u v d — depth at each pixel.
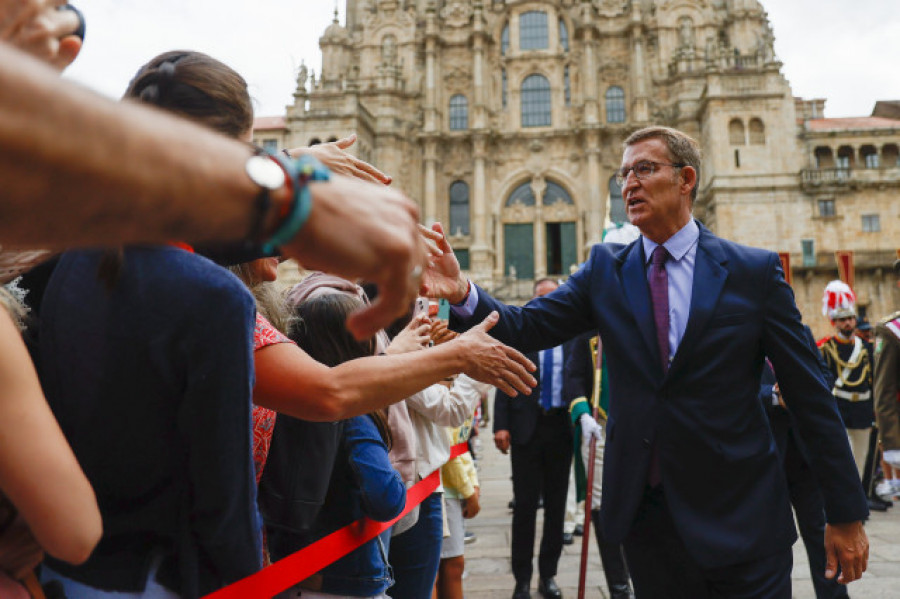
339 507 3.12
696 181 3.76
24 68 0.61
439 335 3.72
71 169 0.63
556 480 7.50
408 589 4.32
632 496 3.36
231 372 1.71
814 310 46.16
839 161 48.91
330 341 3.33
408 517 4.14
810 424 3.38
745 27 51.84
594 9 54.12
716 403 3.33
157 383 1.70
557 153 52.81
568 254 52.59
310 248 0.84
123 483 1.74
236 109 2.01
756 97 47.69
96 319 1.68
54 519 1.30
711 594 3.32
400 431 3.98
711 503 3.25
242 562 1.90
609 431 3.57
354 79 54.38
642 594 3.45
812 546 6.17
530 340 3.65
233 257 2.11
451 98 54.44
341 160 2.56
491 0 55.25
